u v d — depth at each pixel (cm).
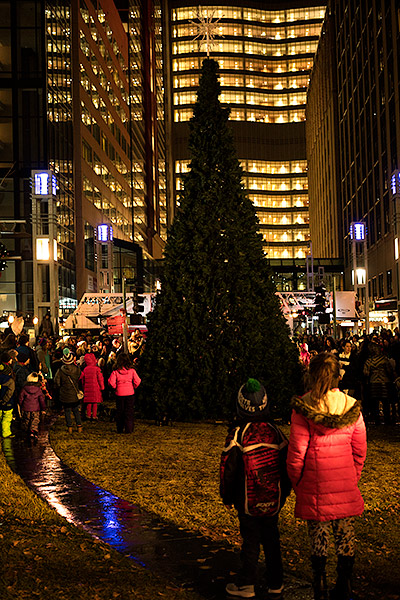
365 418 1416
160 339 1502
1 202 4922
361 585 503
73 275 5556
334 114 9494
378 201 6562
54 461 1040
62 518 697
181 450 1116
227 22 14362
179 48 14312
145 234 10100
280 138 14462
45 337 1977
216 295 1488
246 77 14375
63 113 5478
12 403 1312
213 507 743
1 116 4972
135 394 1509
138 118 9662
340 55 9038
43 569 536
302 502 430
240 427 456
